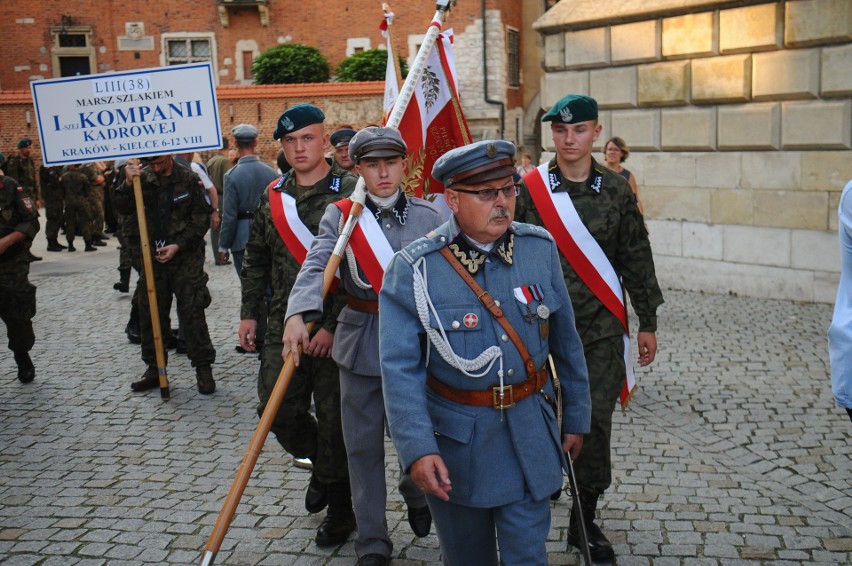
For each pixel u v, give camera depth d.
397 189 3.80
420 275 2.76
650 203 11.48
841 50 9.41
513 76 28.09
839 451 5.23
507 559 2.79
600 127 4.02
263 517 4.48
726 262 10.77
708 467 5.05
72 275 13.41
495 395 2.76
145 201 6.80
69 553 4.09
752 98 10.27
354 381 3.80
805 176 9.93
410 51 26.91
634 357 7.65
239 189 7.95
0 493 4.86
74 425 6.10
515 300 2.80
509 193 2.73
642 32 11.11
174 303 10.90
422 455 2.62
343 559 4.00
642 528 4.25
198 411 6.40
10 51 28.02
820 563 3.86
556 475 2.86
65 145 6.70
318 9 27.45
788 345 7.92
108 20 27.95
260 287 4.50
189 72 6.67
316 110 4.26
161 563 3.98
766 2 9.91
